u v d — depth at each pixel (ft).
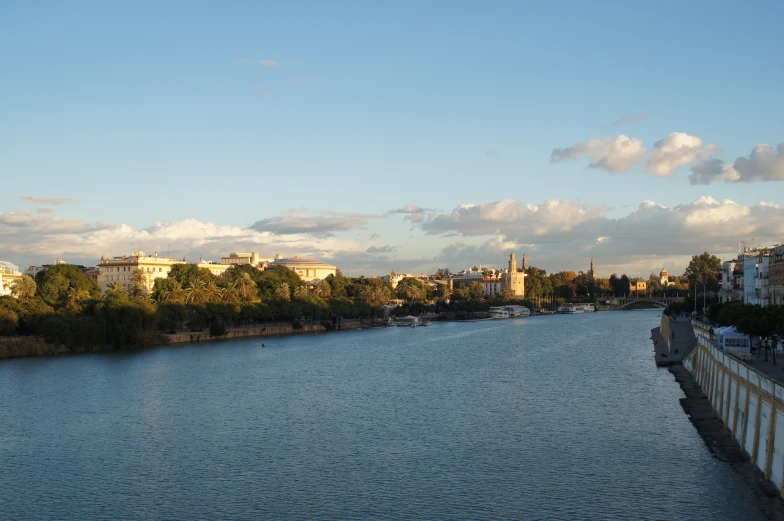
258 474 275.39
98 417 378.53
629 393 434.71
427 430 342.85
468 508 235.61
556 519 224.53
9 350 630.74
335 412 389.80
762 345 490.49
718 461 269.23
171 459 296.92
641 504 233.35
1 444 323.37
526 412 381.19
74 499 250.37
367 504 241.35
